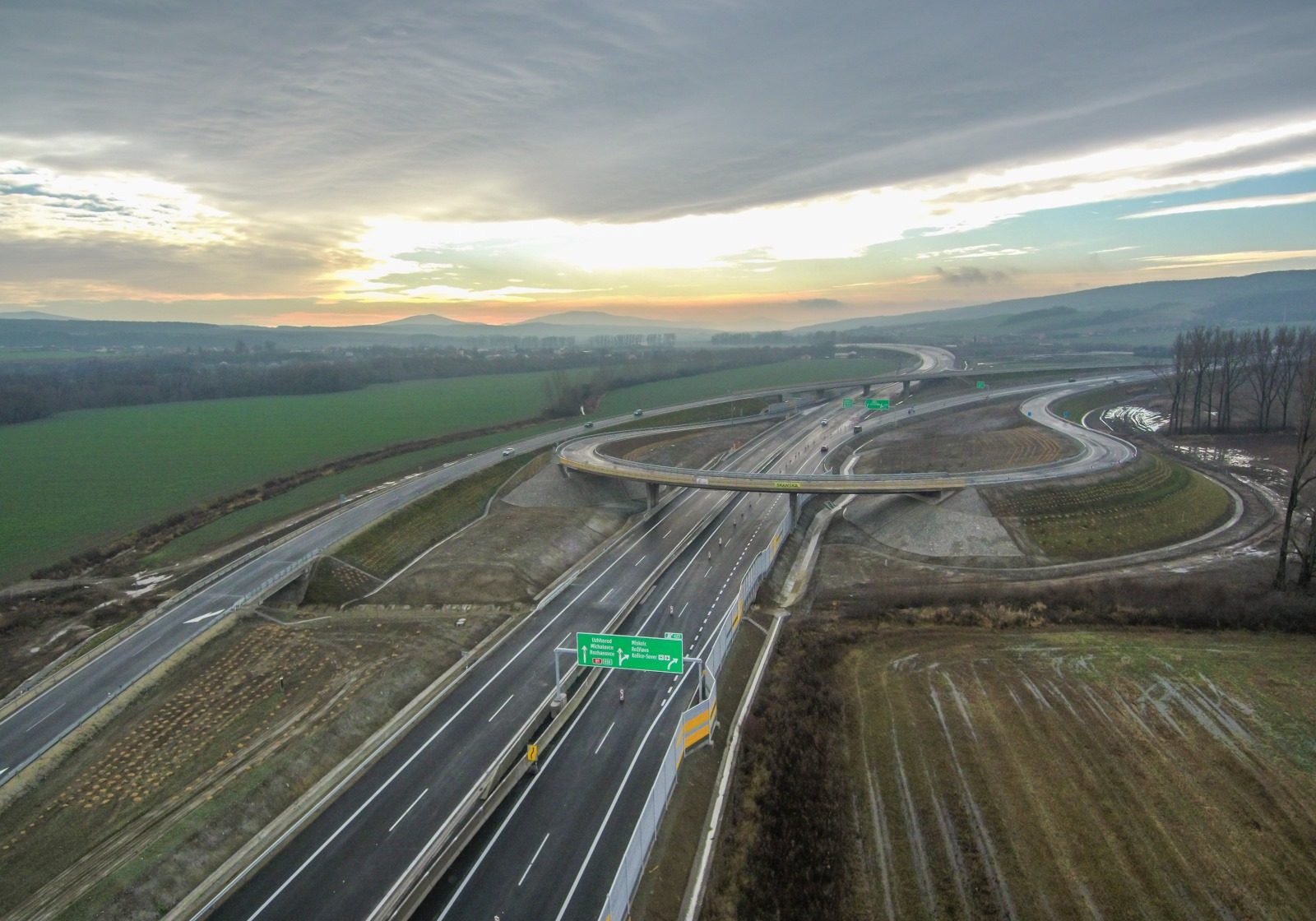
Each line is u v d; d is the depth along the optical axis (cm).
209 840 4659
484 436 17838
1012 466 13425
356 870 4512
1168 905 4169
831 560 10019
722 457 16250
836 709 6269
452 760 5588
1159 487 11125
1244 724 5778
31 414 19900
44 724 5775
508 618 8156
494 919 4172
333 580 8819
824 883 4522
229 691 6406
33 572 9144
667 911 4341
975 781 5259
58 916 4047
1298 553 8869
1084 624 7619
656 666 5731
